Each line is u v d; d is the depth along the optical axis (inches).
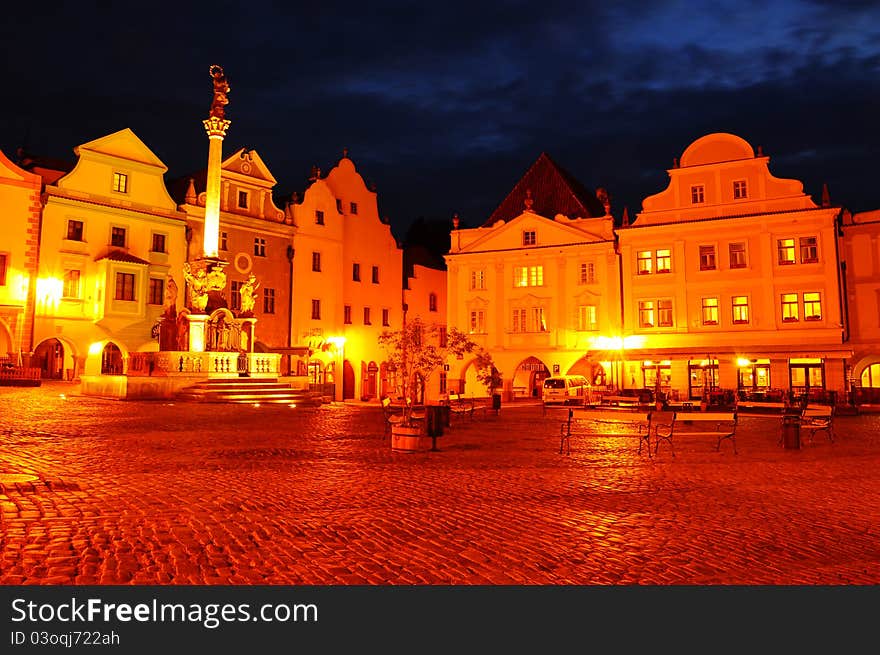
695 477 508.7
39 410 973.2
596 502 411.8
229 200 1979.6
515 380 2146.9
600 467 556.7
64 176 1692.9
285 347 2065.7
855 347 1784.0
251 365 1438.2
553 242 2069.4
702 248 1894.7
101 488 422.6
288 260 2105.1
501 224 2146.9
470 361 2130.9
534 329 2068.2
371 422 964.0
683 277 1899.6
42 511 355.6
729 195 1878.7
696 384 1839.3
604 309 1977.1
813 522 363.6
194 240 1910.7
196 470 502.0
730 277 1855.3
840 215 1846.7
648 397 1457.9
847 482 489.4
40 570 264.4
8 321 1584.6
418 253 2770.7
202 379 1325.0
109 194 1759.4
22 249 1615.4
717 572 279.0
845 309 1786.4
